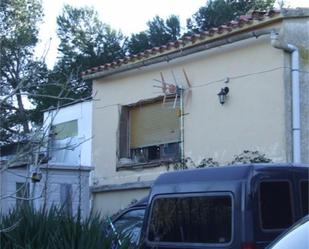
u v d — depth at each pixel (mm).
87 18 38344
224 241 6629
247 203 6539
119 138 16516
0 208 8195
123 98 16484
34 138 7270
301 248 5070
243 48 13359
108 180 16641
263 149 12750
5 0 23344
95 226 7703
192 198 7094
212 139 13883
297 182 6953
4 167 6832
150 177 15445
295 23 12664
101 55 37375
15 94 7305
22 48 18031
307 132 12508
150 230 7527
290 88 12477
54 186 15758
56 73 25500
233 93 13500
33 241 7496
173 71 15031
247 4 35750
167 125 15312
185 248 7008
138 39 37781
